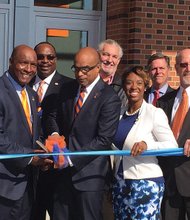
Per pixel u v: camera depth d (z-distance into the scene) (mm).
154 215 4902
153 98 6230
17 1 8203
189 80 5168
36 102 5012
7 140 4652
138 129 4922
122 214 4992
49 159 4828
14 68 4789
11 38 8266
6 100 4695
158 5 8172
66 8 8609
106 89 4922
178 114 5164
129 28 8234
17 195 4758
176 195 5129
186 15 8320
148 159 4906
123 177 4934
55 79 5746
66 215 4969
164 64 6199
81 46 8711
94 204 4891
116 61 6008
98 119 4867
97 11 8703
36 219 5312
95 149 4809
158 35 8203
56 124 5137
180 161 5098
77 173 4871
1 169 4707
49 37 8562
